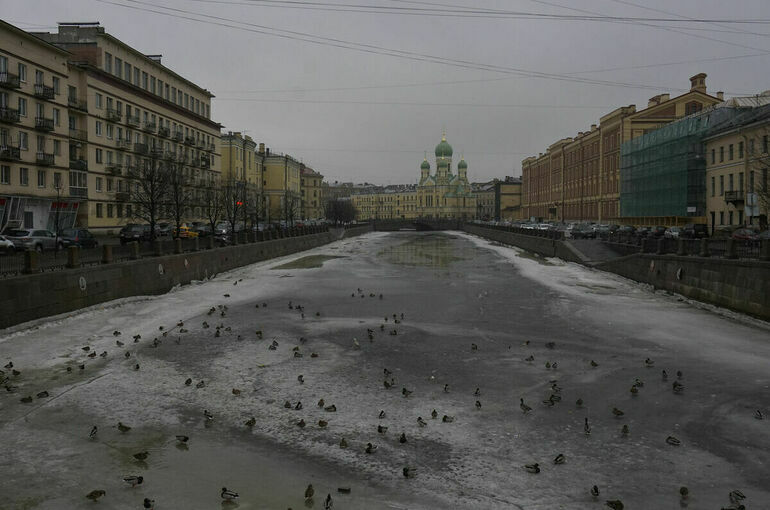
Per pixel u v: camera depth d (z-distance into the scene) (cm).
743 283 2292
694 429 1096
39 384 1362
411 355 1652
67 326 2038
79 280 2295
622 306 2545
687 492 834
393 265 4659
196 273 3462
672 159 6781
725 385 1372
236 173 9588
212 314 2305
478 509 805
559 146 12244
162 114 7294
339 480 893
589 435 1062
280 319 2205
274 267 4478
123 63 6506
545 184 13662
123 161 6359
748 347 1762
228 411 1186
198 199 6862
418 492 854
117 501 827
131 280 2681
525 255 5816
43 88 4925
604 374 1464
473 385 1370
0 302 1881
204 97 8775
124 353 1658
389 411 1187
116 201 6147
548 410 1195
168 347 1736
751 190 4362
